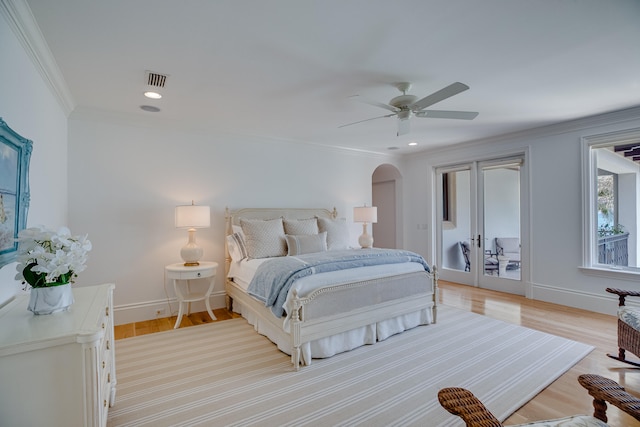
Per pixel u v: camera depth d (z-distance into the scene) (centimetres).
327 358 271
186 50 221
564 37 208
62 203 308
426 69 253
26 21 177
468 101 329
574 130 406
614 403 114
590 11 179
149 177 380
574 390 220
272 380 235
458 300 448
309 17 184
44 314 142
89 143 346
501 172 495
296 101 323
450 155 558
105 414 160
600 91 303
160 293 385
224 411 198
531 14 182
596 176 399
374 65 246
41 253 139
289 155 495
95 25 189
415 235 623
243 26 193
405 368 252
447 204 579
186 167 405
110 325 196
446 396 112
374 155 598
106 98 311
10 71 168
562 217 420
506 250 489
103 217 353
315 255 336
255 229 389
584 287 402
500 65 247
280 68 250
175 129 397
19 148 170
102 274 353
